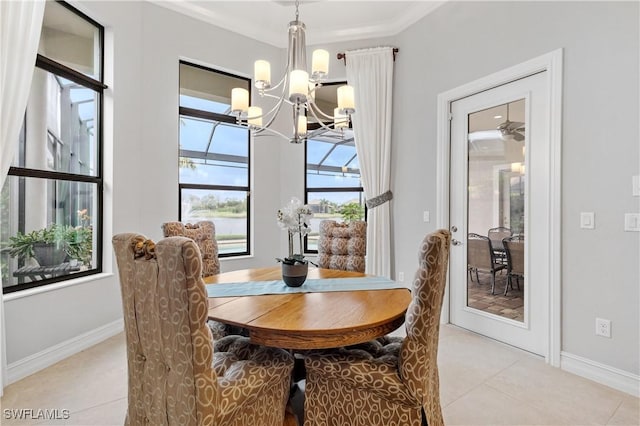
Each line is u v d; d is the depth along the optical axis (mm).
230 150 3924
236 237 3963
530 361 2385
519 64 2535
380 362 1358
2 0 1938
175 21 3393
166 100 3346
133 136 3100
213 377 1088
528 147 2545
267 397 1321
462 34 2979
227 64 3730
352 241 2688
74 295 2561
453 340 2775
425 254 1262
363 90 3693
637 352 1945
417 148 3439
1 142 1961
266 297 1724
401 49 3604
